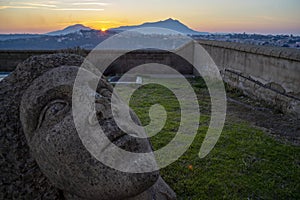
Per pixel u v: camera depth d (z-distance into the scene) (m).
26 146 2.00
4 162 1.98
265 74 6.88
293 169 3.54
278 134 4.86
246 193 3.07
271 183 3.24
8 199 1.97
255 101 7.11
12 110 2.04
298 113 5.61
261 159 3.79
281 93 6.19
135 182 1.71
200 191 3.09
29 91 1.93
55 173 1.79
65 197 1.97
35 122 1.88
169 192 2.47
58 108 1.83
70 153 1.71
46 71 2.09
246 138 4.52
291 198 3.03
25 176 1.98
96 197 1.76
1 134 2.00
